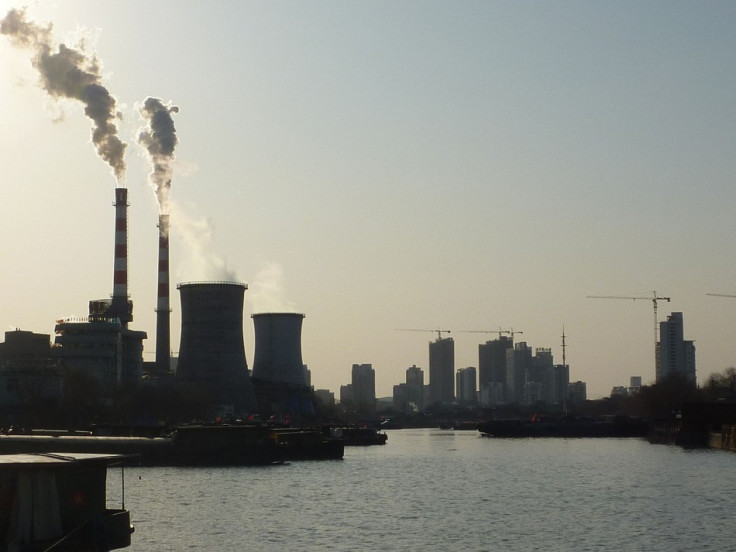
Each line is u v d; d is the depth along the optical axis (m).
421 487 152.12
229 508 122.19
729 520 110.75
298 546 94.06
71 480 65.81
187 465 199.38
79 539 65.06
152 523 108.31
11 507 62.75
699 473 173.75
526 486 153.38
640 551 91.81
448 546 94.50
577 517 114.38
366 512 119.31
